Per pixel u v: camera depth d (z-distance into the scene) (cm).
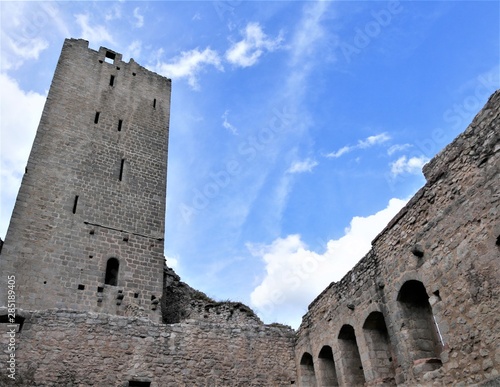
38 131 2261
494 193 905
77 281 1912
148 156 2533
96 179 2266
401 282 1161
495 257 876
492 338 855
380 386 1198
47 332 1377
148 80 2875
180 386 1466
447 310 984
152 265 2153
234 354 1622
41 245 1931
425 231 1099
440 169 1078
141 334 1509
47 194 2086
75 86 2545
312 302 1691
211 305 2475
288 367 1689
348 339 1463
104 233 2119
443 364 977
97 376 1364
